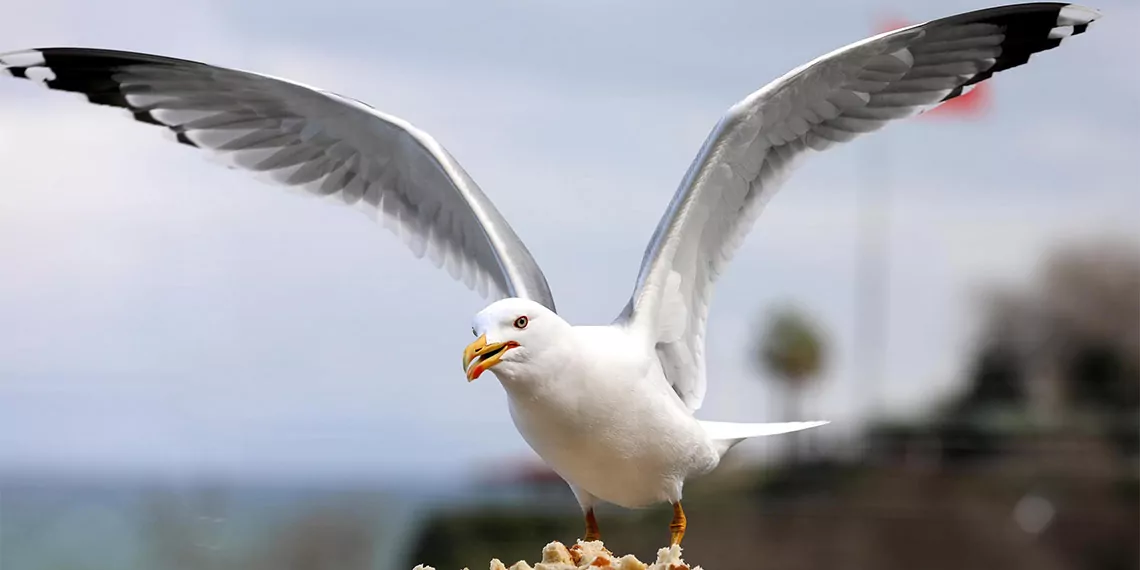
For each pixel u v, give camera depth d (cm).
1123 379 4078
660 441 775
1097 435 3756
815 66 810
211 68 842
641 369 774
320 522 2050
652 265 830
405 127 855
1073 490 3397
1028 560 3070
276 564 2034
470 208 855
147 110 877
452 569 2112
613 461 773
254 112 880
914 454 3691
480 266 916
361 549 2070
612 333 793
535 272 856
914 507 3266
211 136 890
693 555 3095
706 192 839
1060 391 4056
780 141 859
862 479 3509
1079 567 3069
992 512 3206
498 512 2250
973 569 3008
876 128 873
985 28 841
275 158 902
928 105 871
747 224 865
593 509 827
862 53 824
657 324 829
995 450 3703
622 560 688
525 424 771
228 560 2050
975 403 4050
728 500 3291
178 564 2081
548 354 738
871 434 3856
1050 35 858
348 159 903
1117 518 3142
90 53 858
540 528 2259
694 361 854
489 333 734
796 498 3331
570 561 689
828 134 871
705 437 807
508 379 738
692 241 847
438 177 888
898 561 3072
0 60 854
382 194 916
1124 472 3438
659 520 2453
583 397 746
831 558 3061
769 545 3098
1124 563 3061
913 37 826
